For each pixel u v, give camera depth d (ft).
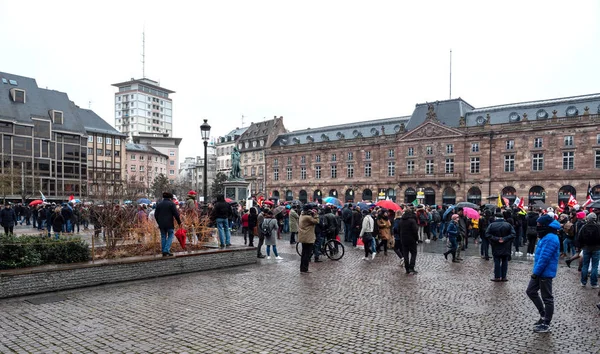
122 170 297.12
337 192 259.39
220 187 305.32
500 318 30.37
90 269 40.06
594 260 42.34
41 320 29.04
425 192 224.33
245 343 24.72
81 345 24.31
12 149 210.59
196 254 48.62
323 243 60.80
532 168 195.21
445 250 71.61
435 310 32.40
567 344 25.03
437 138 219.41
